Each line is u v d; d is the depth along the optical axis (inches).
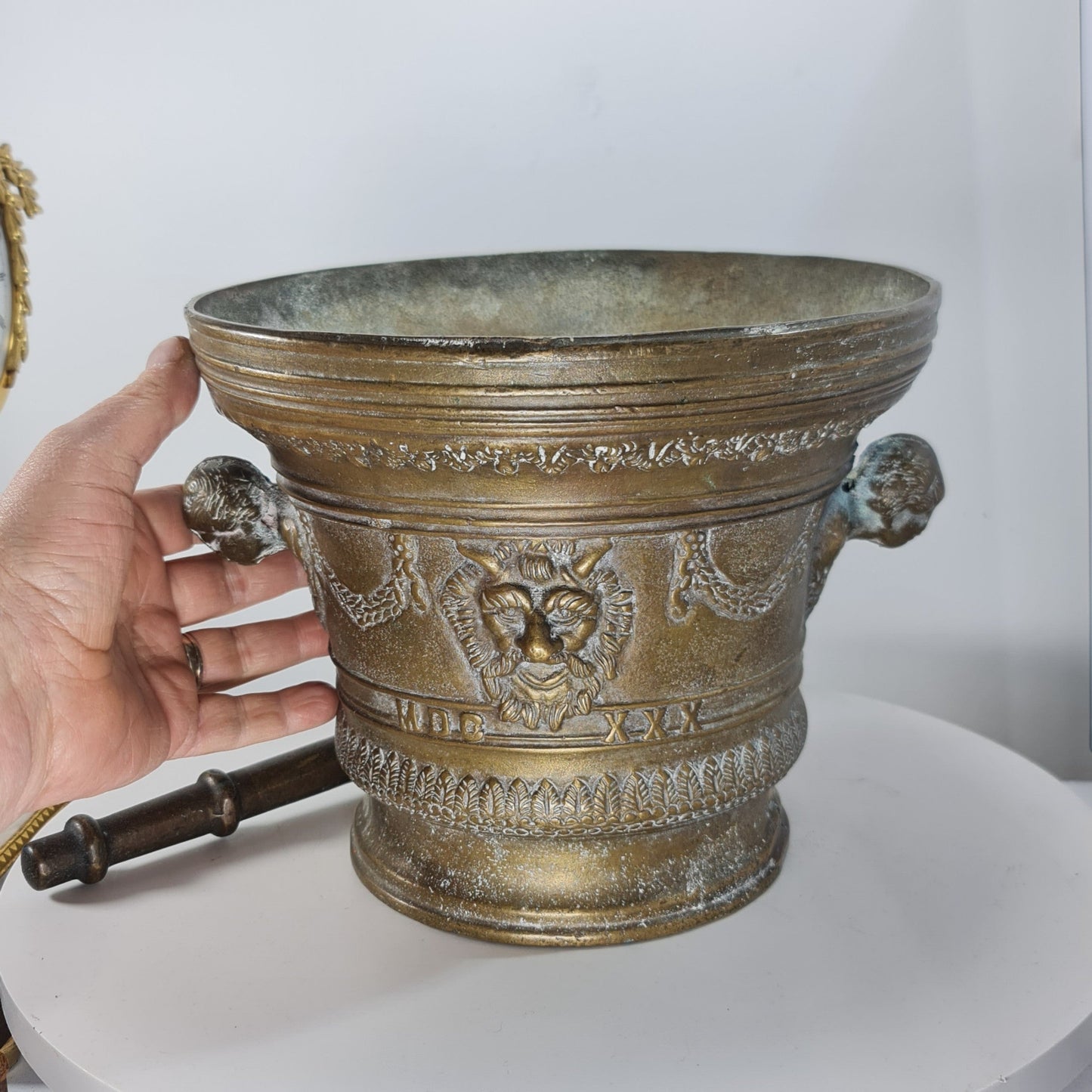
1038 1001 36.5
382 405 32.1
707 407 31.5
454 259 50.6
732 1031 35.6
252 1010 37.4
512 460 32.5
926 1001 36.6
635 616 36.3
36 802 43.6
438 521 35.3
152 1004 37.9
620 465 32.7
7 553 41.6
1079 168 59.2
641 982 38.0
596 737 37.9
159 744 46.5
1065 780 68.2
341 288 48.4
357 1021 36.8
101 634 43.1
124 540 43.5
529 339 30.6
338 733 43.8
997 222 60.4
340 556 38.5
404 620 37.7
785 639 40.1
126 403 44.0
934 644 67.9
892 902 41.7
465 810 39.1
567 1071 34.3
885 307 44.6
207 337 36.1
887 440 42.0
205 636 49.9
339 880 44.6
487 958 39.6
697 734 38.7
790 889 42.7
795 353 31.7
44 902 43.8
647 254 51.0
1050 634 66.6
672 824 39.5
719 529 35.8
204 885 44.5
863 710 56.7
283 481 40.5
